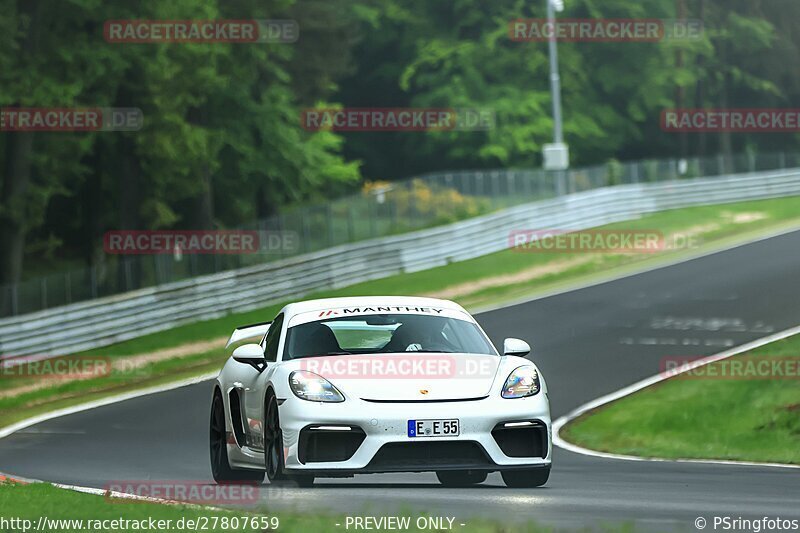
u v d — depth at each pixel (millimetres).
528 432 35281
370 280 137625
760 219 175250
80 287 128500
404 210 155125
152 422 75125
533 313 111250
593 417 69312
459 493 34469
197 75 142750
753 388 70312
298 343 37688
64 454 61156
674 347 91000
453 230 147375
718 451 55781
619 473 44469
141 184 162125
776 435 58625
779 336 91750
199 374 96812
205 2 140250
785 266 128250
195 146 144625
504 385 35500
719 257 139625
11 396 94250
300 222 143000
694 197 186875
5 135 140750
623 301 114688
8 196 132125
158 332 116375
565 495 34188
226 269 136750
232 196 188000
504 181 172125
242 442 39625
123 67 132250
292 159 183125
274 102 183375
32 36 127062
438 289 131000
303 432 34312
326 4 199875
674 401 70375
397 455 34250
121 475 48094
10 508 30641
